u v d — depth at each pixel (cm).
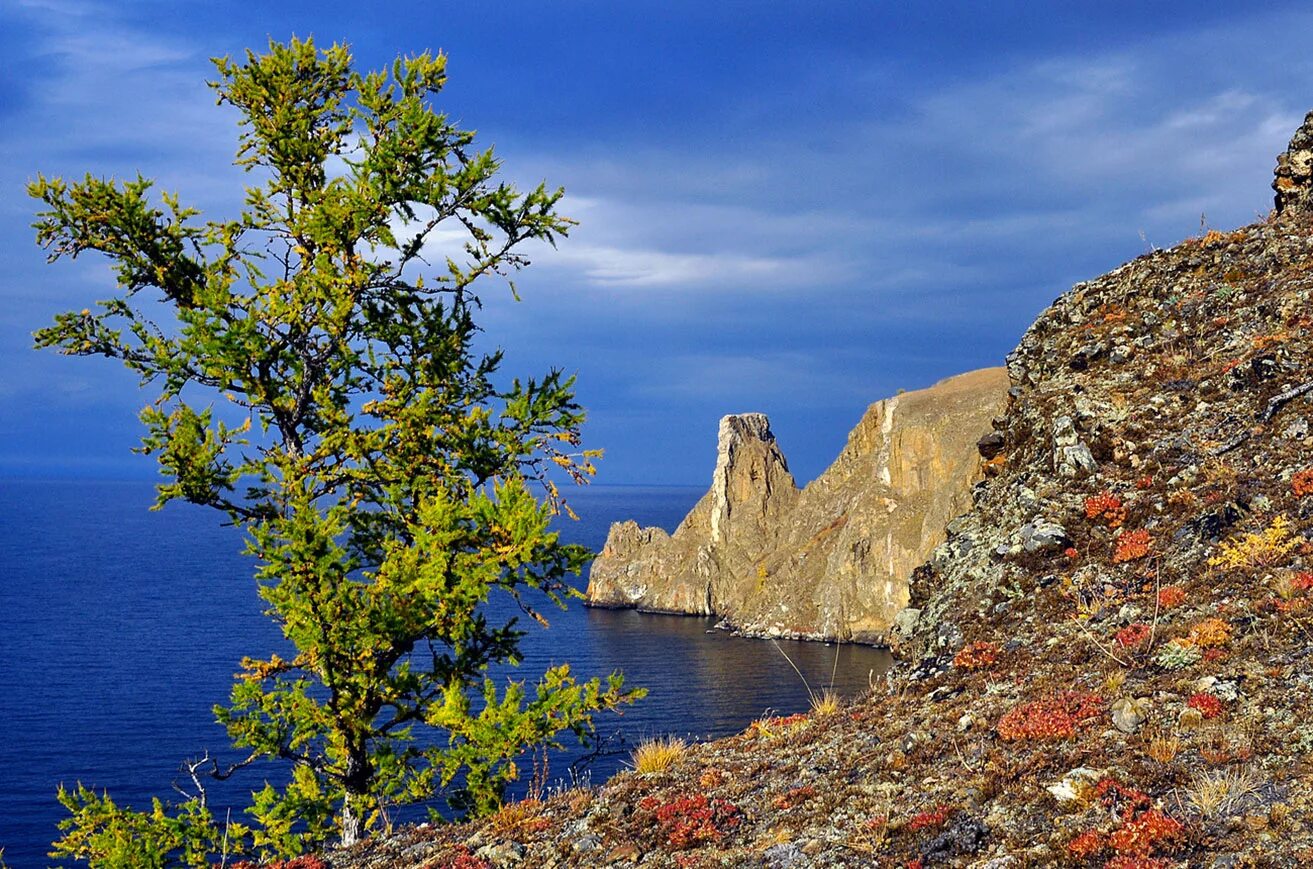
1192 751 932
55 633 12006
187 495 1514
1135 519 1656
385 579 1504
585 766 4228
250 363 1574
